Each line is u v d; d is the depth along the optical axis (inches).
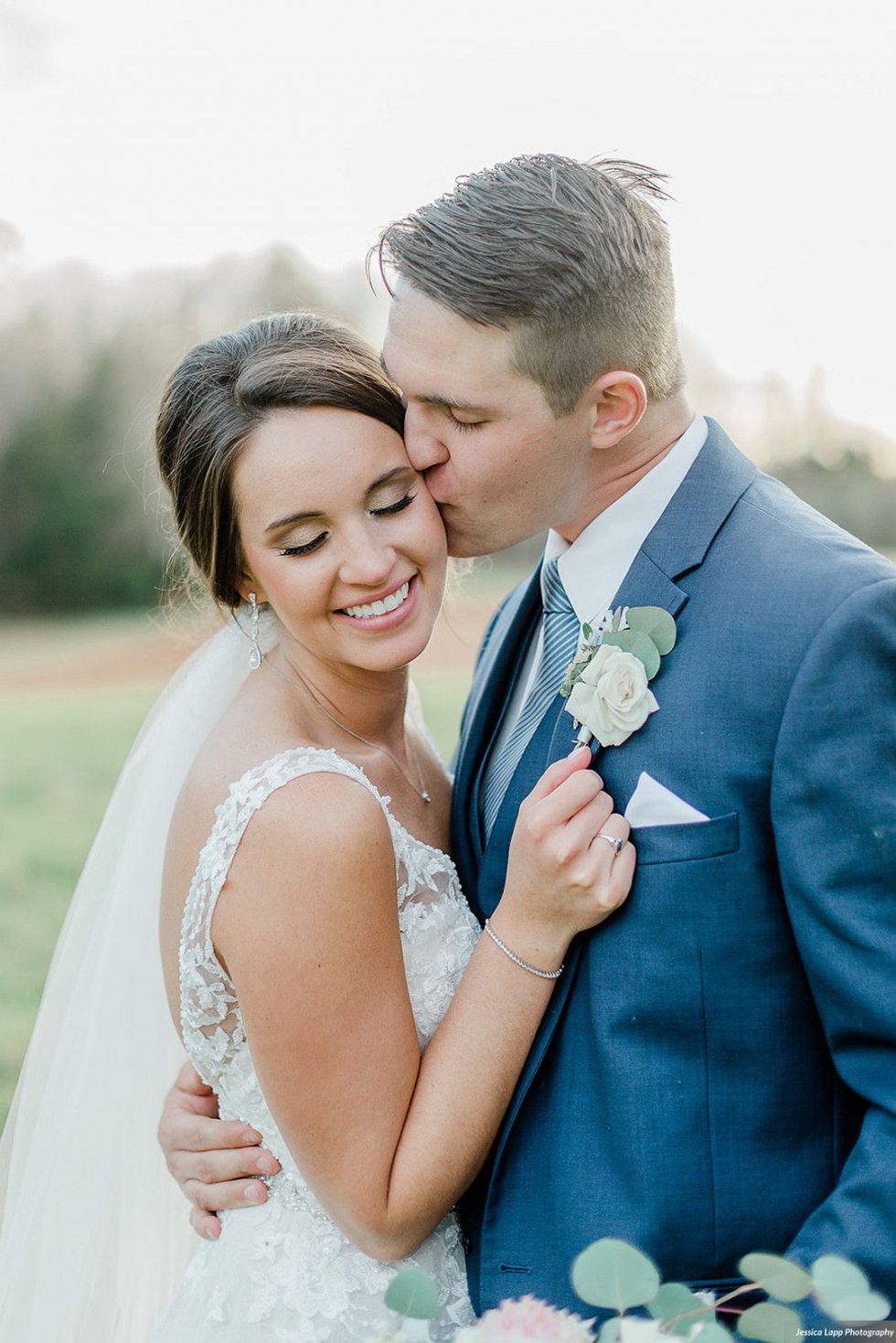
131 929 86.1
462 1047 71.2
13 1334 84.5
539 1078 72.9
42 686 490.3
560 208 71.0
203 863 71.9
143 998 86.5
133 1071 86.4
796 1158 69.6
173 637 94.3
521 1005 71.3
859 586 66.9
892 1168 63.2
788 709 66.5
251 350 76.5
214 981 73.0
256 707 79.7
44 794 310.2
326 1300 72.5
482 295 70.0
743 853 68.3
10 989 188.1
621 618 72.7
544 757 76.4
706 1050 69.0
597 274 71.0
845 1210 64.2
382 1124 69.8
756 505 74.9
